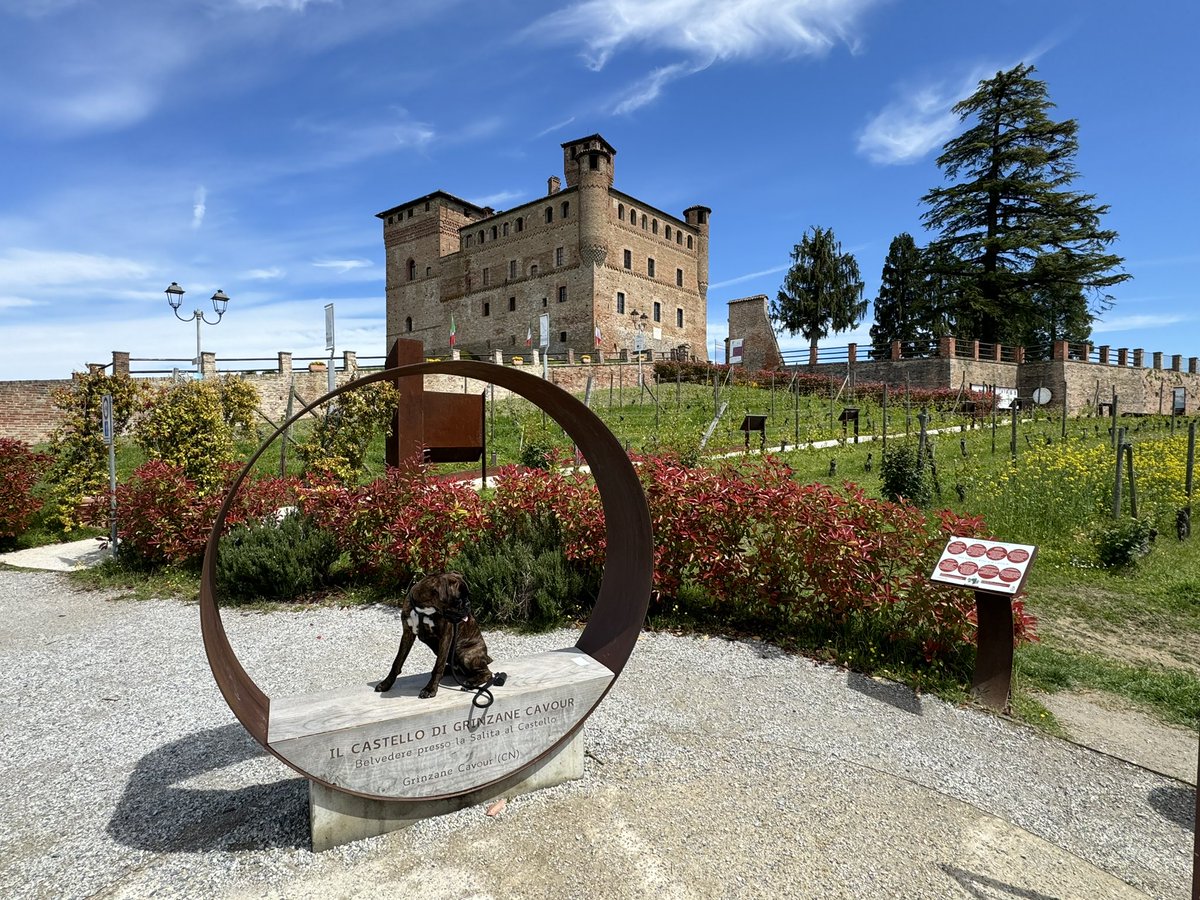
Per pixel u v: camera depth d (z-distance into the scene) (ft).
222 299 67.87
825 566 18.08
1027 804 10.94
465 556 21.47
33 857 9.27
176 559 26.20
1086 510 31.48
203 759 12.07
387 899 8.38
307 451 38.42
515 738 10.54
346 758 9.16
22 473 33.42
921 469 36.27
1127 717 14.46
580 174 149.18
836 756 12.29
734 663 16.84
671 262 177.17
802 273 151.12
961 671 16.06
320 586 24.00
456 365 9.73
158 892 8.52
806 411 82.89
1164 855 9.72
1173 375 136.98
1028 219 122.21
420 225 185.68
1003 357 122.52
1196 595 22.43
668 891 8.59
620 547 12.67
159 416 33.91
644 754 12.18
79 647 18.52
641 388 96.17
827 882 8.84
